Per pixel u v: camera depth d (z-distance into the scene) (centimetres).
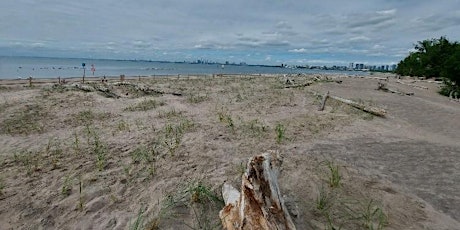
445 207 523
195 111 1305
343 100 1611
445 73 2772
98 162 657
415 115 1438
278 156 485
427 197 557
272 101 1623
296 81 3095
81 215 455
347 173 642
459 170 699
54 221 439
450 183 624
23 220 439
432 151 840
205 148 770
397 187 593
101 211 468
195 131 941
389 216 479
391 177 642
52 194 514
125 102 1501
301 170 638
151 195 520
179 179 582
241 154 736
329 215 470
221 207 477
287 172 621
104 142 814
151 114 1227
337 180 576
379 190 571
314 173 626
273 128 1009
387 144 892
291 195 526
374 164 715
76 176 588
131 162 665
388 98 2011
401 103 1798
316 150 793
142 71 8719
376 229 439
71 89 1795
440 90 2953
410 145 893
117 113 1237
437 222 473
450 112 1564
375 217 473
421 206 521
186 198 497
